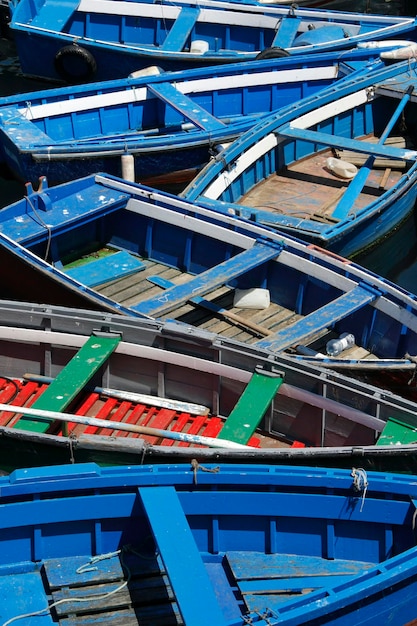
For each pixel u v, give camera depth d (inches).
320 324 391.5
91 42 695.1
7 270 430.9
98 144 541.3
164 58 682.8
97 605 279.1
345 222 488.4
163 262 490.0
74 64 708.0
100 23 757.3
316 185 569.9
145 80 603.8
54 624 275.4
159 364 379.6
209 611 248.1
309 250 432.5
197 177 506.9
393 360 378.6
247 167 542.0
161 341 376.2
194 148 558.6
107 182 493.0
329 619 261.4
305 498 299.3
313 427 366.6
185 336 368.5
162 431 344.5
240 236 450.9
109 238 505.4
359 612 267.9
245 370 365.7
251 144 542.9
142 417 374.3
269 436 376.2
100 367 382.9
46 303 432.5
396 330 412.8
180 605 249.3
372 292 411.5
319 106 591.2
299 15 748.6
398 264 550.9
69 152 531.8
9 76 764.6
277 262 449.1
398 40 717.3
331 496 299.4
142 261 493.0
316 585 296.2
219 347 365.7
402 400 342.6
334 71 661.3
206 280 415.8
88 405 378.9
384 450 315.6
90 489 292.4
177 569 260.8
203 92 623.5
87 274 466.3
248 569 300.2
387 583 263.4
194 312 446.6
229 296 462.0
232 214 458.9
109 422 345.7
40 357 391.5
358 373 386.9
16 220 459.5
